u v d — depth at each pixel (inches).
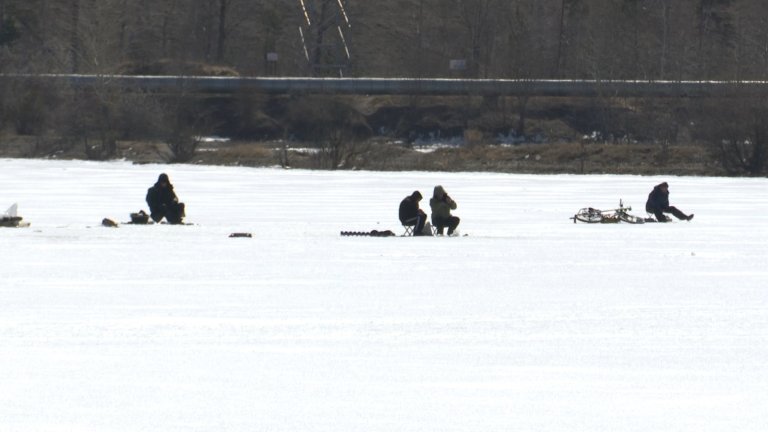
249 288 3368.6
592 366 2341.3
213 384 2185.0
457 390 2150.6
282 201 7140.8
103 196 7352.4
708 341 2578.7
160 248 4394.7
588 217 5866.1
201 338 2605.8
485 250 4397.1
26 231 5004.9
